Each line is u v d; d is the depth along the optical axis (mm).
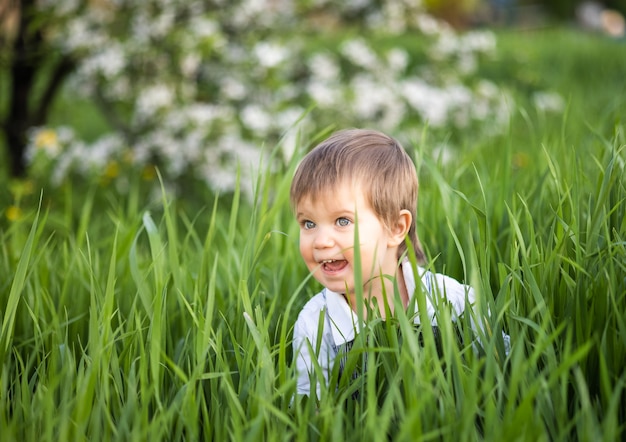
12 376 1722
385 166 1699
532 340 1549
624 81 9031
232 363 1679
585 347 1149
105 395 1447
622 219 1741
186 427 1420
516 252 1639
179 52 4617
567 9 23125
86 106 8984
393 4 5473
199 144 4516
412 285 1776
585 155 2457
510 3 24594
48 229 3684
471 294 1750
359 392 1578
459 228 2035
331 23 5723
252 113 4598
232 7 4883
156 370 1427
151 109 4715
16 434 1424
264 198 1976
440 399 1307
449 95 5383
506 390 1356
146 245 3221
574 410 1408
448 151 3627
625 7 25297
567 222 1816
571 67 10570
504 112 5570
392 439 1378
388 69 5465
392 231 1736
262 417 1273
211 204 4664
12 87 5078
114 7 4789
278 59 4848
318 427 1400
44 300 1983
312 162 1685
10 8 4848
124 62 4637
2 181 4605
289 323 1929
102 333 1504
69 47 4711
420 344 1673
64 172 4629
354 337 1653
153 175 4770
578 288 1502
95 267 2186
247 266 1840
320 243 1661
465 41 5840
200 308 1679
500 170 2686
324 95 4781
